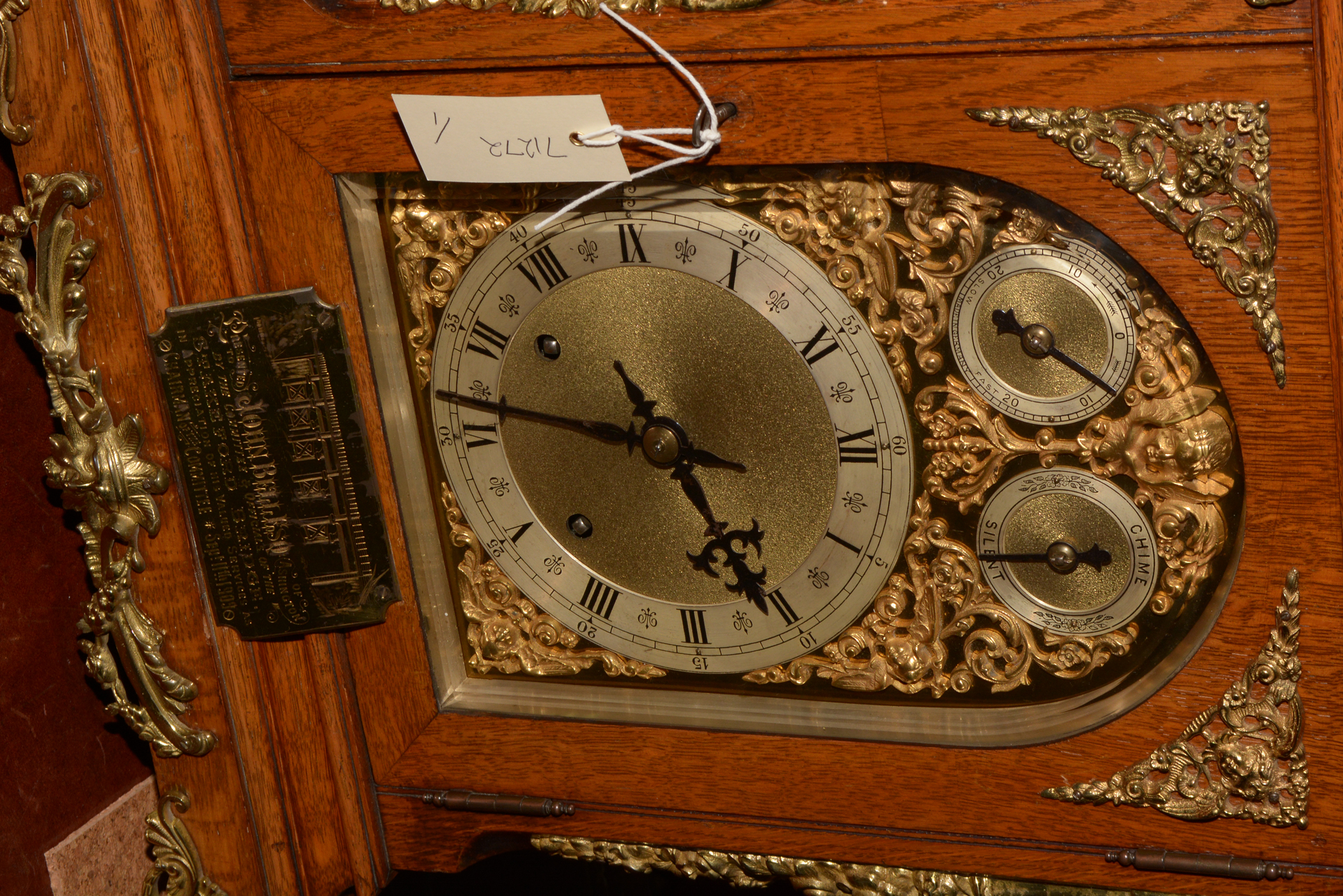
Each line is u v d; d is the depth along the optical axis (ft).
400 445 3.67
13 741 3.96
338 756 3.88
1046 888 3.50
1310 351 2.85
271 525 3.67
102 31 3.38
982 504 3.30
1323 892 3.22
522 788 3.84
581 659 3.75
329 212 3.45
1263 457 2.95
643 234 3.31
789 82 3.01
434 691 3.83
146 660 3.81
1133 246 2.92
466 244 3.46
